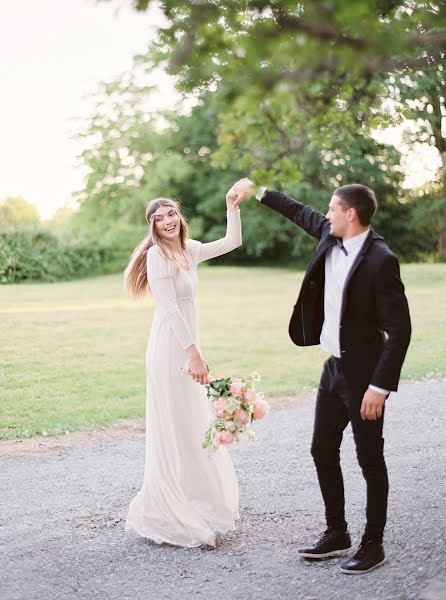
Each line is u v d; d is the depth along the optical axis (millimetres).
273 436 6422
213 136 35375
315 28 2139
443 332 13102
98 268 30422
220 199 35219
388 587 3199
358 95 3203
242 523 4203
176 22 2465
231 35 2391
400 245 32469
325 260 3477
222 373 10000
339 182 30531
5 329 13797
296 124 2760
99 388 8961
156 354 3928
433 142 16766
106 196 36312
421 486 4742
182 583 3414
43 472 5484
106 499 4781
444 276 22672
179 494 3912
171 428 3896
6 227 27594
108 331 13766
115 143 36156
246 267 33375
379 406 3246
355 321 3350
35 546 3939
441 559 3438
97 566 3639
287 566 3557
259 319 15562
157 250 3955
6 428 6949
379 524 3432
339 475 3617
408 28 2721
